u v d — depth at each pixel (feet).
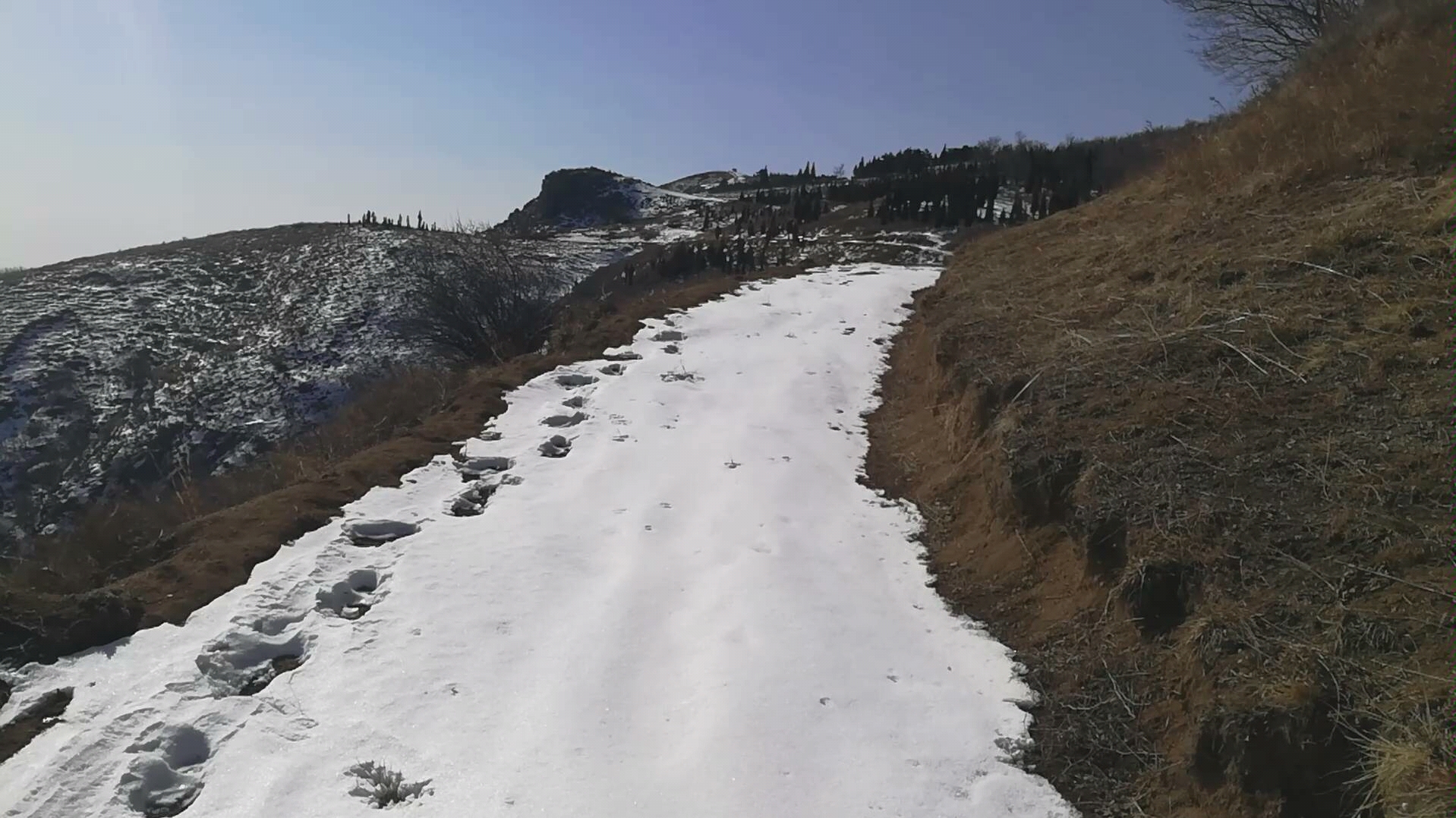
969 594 20.06
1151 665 15.02
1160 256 29.37
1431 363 17.60
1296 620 13.52
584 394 33.68
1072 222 45.14
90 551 22.25
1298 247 24.14
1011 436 21.90
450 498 23.84
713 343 42.70
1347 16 51.70
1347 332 19.70
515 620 17.98
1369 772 11.21
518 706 15.16
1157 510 16.90
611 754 14.05
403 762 13.69
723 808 12.92
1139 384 21.40
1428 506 14.38
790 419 32.73
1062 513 19.38
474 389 32.89
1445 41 31.04
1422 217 22.39
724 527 23.11
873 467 29.12
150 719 14.19
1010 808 13.41
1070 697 15.49
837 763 14.06
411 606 18.08
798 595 19.35
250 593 17.89
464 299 65.46
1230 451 17.67
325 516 21.83
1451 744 10.79
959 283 42.80
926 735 14.93
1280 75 52.85
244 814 12.54
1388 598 13.12
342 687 15.39
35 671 15.38
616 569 20.57
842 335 45.68
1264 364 20.02
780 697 15.53
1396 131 27.96
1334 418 17.46
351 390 91.25
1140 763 13.78
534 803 12.77
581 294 89.04
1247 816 11.99
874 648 17.61
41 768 13.00
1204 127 53.06
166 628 16.71
